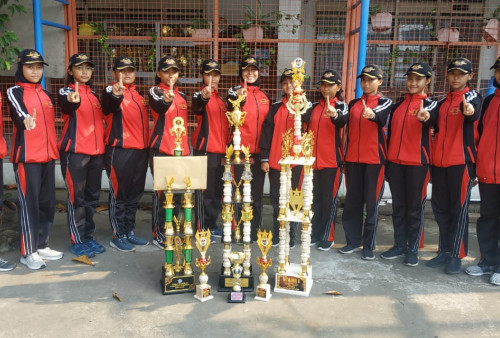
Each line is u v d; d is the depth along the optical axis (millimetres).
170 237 3174
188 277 3229
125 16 6230
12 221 4645
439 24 5875
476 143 3656
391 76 5820
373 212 3914
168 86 3842
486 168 3496
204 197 4277
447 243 3857
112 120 3895
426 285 3410
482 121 3566
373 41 5215
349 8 5031
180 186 3162
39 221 3771
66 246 4109
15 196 5371
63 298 3104
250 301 3121
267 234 3137
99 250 3939
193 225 4641
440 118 3709
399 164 3850
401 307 3053
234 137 3246
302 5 5750
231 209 3527
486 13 5812
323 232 4184
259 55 5629
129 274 3529
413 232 3879
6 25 5379
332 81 3803
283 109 3977
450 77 3629
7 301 3043
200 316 2904
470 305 3090
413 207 3830
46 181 3707
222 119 4113
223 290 3252
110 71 5934
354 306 3059
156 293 3215
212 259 3879
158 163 3107
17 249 3977
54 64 5414
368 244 3951
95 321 2814
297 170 4055
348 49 5105
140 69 5938
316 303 3098
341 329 2770
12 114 3451
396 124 3812
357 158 3916
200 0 6117
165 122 3893
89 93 3822
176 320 2850
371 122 3830
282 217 3229
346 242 4363
